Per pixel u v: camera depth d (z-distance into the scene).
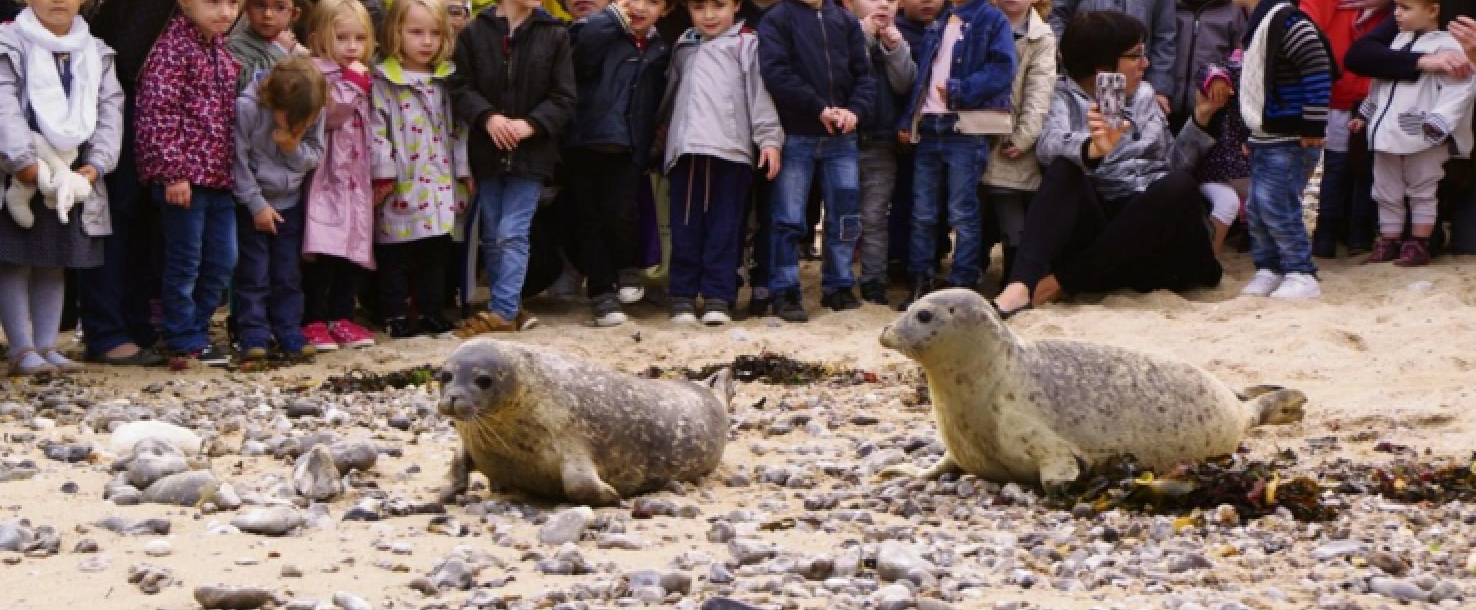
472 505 7.69
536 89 14.15
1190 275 15.13
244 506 7.63
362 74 13.45
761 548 6.67
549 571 6.42
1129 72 15.02
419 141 13.88
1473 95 15.10
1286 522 7.38
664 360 13.12
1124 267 14.91
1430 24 15.22
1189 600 6.04
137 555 6.64
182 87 12.45
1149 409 8.15
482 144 14.21
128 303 13.16
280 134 12.83
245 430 10.10
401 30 13.81
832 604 5.88
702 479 8.50
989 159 15.11
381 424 10.26
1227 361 12.06
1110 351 8.35
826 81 14.41
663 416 8.10
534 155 14.20
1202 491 7.61
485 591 6.08
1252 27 14.84
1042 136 14.84
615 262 14.89
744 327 14.50
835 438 9.95
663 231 15.45
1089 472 7.96
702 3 14.60
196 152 12.43
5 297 12.15
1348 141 16.20
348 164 13.52
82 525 7.14
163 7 12.50
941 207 15.38
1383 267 15.46
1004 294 14.28
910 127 14.91
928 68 14.88
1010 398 8.04
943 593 6.04
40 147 11.70
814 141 14.55
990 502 7.91
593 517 7.28
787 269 14.70
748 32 14.74
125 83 12.56
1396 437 9.47
